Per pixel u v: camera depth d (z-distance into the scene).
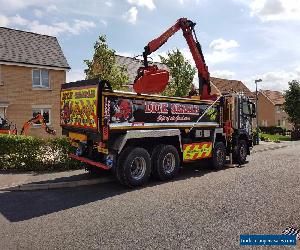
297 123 45.94
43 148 11.25
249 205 7.12
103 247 5.04
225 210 6.78
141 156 9.23
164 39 12.30
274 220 6.13
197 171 11.80
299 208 6.87
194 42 13.43
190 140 11.13
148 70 10.62
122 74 22.38
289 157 16.27
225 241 5.17
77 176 10.24
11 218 6.52
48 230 5.82
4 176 10.22
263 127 53.78
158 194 8.28
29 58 23.31
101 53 21.77
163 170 9.88
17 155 11.18
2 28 24.70
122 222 6.15
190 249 4.89
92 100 8.55
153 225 5.95
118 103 8.73
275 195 7.97
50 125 24.02
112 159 8.84
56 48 26.02
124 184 9.00
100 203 7.53
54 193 8.56
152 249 4.92
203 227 5.80
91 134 8.77
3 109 21.97
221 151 12.37
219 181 9.82
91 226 5.97
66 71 24.80
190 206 7.11
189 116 10.99
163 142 10.27
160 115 9.88
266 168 12.39
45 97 23.80
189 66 29.03
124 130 8.88
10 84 22.20
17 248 5.08
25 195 8.36
